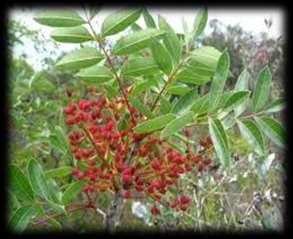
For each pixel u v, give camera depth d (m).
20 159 0.53
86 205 0.33
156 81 0.30
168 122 0.28
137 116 0.31
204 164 0.32
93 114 0.31
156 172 0.31
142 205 0.53
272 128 0.29
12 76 0.60
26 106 0.62
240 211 0.50
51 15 0.28
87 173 0.31
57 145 0.33
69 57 0.28
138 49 0.28
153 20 0.30
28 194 0.28
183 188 0.47
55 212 0.34
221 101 0.28
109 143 0.30
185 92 0.30
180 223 0.48
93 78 0.28
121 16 0.28
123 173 0.30
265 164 0.47
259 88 0.29
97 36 0.28
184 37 0.30
